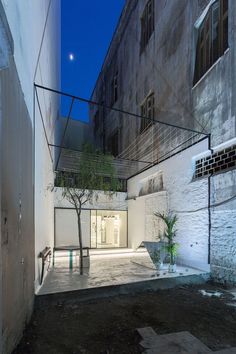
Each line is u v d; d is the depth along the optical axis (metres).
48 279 5.57
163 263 7.53
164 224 8.54
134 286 5.29
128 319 3.77
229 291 5.31
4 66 2.13
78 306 4.33
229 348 2.93
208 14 7.09
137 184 11.08
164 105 9.19
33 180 4.30
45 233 6.61
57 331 3.34
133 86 12.07
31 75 4.09
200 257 6.69
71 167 10.48
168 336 3.20
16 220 2.77
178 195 7.88
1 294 2.10
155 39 10.01
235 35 5.85
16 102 2.85
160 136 9.37
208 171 6.76
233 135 5.82
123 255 9.28
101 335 3.24
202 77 7.02
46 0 6.02
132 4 12.43
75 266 7.21
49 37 6.91
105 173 7.61
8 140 2.45
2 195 2.20
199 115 7.14
